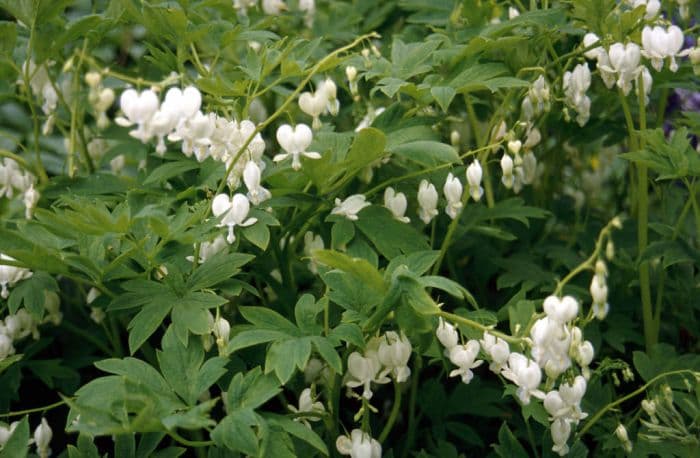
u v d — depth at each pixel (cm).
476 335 107
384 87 110
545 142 130
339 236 109
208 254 109
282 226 114
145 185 115
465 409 117
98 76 104
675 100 137
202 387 100
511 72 118
